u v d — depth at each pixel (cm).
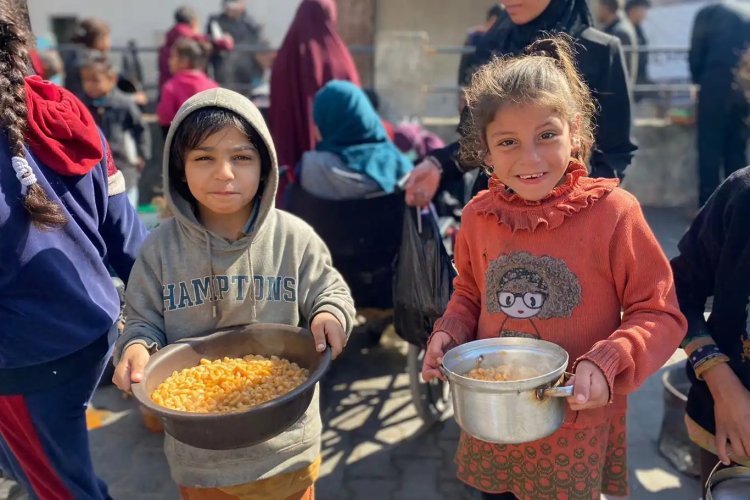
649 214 647
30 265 174
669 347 156
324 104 345
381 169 336
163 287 190
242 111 181
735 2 577
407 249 268
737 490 167
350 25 817
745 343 173
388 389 362
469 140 192
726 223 173
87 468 204
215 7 1364
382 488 283
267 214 190
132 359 171
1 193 167
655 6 1029
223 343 186
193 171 181
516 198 169
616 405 174
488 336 176
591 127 209
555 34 233
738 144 589
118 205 214
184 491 196
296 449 188
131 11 1370
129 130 584
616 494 190
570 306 164
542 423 148
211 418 148
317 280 196
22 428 191
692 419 195
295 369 181
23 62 179
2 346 177
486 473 186
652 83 777
